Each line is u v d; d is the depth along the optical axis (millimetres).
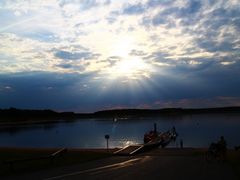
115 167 24719
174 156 32906
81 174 21266
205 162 27609
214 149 28766
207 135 97375
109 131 141250
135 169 23500
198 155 33406
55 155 27375
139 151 38938
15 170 23000
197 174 21031
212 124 162125
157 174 21094
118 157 33281
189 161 28484
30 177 20516
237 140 80750
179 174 21062
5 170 22891
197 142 77812
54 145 84375
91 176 20406
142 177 19922
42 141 101062
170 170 22938
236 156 31516
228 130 117062
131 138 102125
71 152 34719
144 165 25906
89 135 121375
